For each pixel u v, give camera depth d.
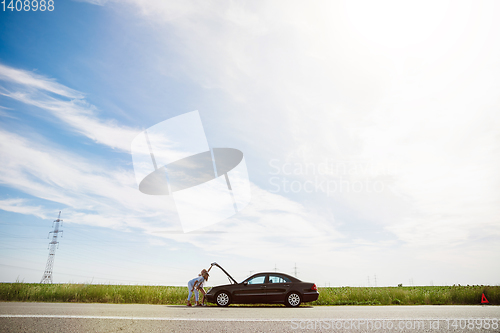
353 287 21.34
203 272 12.29
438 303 13.99
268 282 11.95
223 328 5.94
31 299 12.82
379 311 9.50
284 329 5.93
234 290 11.86
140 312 8.41
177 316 7.59
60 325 5.95
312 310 9.84
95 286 14.32
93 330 5.55
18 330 5.40
